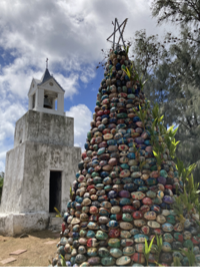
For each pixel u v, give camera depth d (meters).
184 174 3.46
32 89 12.42
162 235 2.88
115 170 3.26
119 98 3.81
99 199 3.21
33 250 6.23
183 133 9.41
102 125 3.76
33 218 8.56
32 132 10.51
